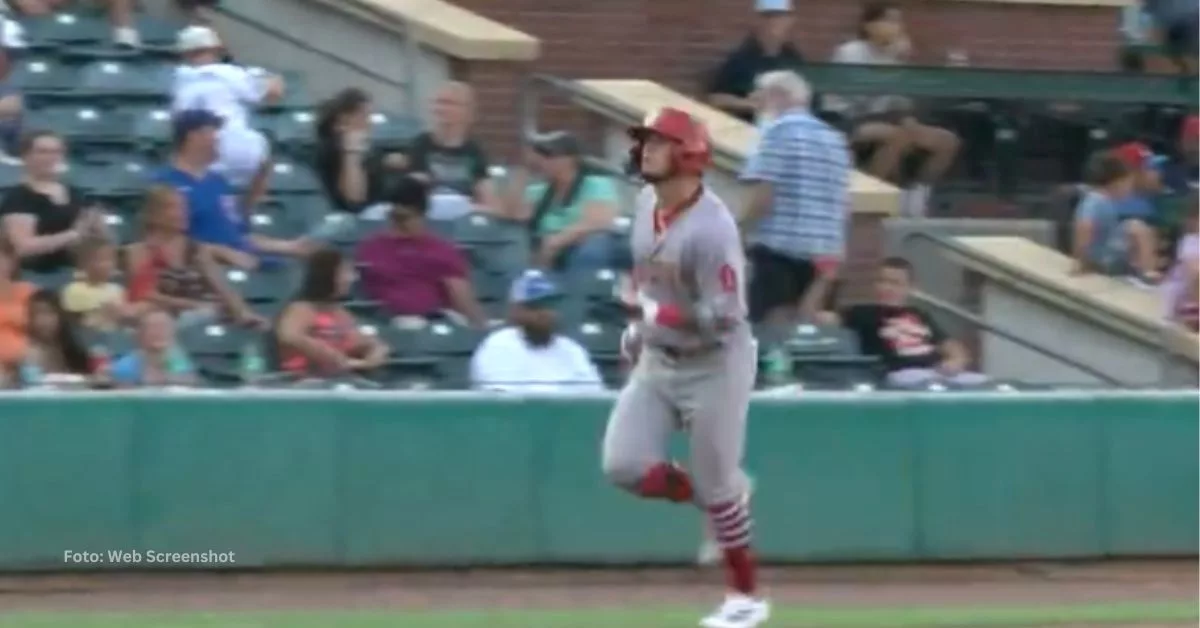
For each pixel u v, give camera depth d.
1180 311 49.81
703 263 30.33
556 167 47.56
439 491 38.62
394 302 43.66
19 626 32.84
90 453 36.91
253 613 34.50
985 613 36.16
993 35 63.59
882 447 40.84
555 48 58.03
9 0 51.28
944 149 57.53
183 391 37.47
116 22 51.66
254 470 37.66
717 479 31.38
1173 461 42.56
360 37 54.28
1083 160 59.41
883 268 47.53
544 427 39.16
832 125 54.06
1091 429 42.03
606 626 33.59
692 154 30.11
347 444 38.16
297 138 49.56
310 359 40.69
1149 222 53.56
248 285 43.62
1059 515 41.81
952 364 47.03
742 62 56.62
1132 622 35.19
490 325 44.12
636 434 31.33
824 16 60.78
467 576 38.56
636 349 31.75
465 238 46.84
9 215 41.91
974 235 56.31
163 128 48.69
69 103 49.38
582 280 46.16
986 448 41.41
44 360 38.81
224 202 43.66
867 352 46.78
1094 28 64.81
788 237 46.59
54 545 36.78
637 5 58.88
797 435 40.41
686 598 37.06
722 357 30.94
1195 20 63.62
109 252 41.03
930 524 41.12
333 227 45.88
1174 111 60.03
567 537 39.25
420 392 38.62
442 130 48.62
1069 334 52.28
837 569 40.59
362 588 37.25
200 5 54.41
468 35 52.84
